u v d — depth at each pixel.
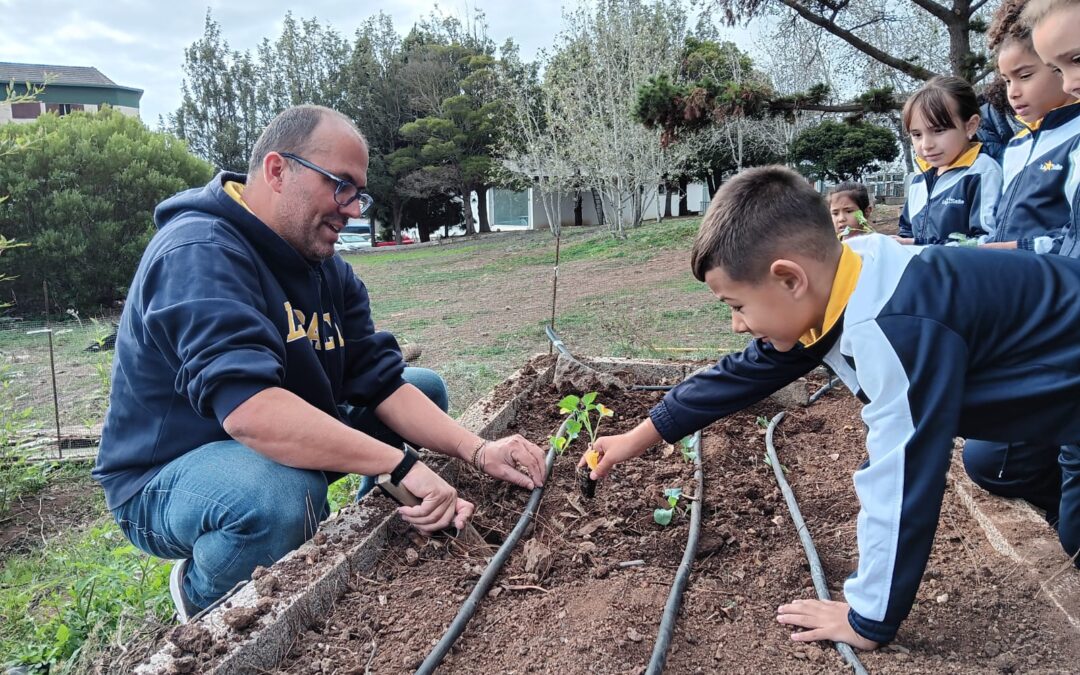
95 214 14.04
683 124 9.06
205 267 2.22
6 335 11.53
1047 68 2.91
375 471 2.29
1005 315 1.77
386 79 35.06
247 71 42.72
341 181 2.42
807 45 14.30
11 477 4.64
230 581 2.26
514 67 27.97
